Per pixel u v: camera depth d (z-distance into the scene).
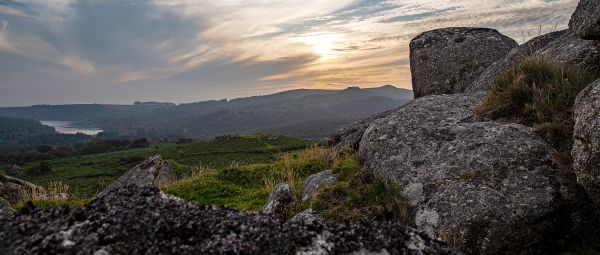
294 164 19.34
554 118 9.85
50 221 4.68
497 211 7.91
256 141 98.31
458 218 8.07
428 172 9.71
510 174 8.66
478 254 7.77
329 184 11.73
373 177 10.91
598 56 11.69
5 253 4.23
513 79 11.62
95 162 114.75
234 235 4.52
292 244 4.53
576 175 7.95
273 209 11.77
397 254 4.60
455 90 20.92
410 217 9.13
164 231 4.52
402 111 13.19
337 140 20.25
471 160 9.31
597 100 7.79
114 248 4.30
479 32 22.12
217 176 20.02
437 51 22.05
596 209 7.83
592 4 10.82
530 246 7.75
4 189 16.72
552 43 14.82
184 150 103.00
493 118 11.37
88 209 4.90
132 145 177.25
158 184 22.72
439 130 11.12
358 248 4.62
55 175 90.69
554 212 7.93
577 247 7.61
